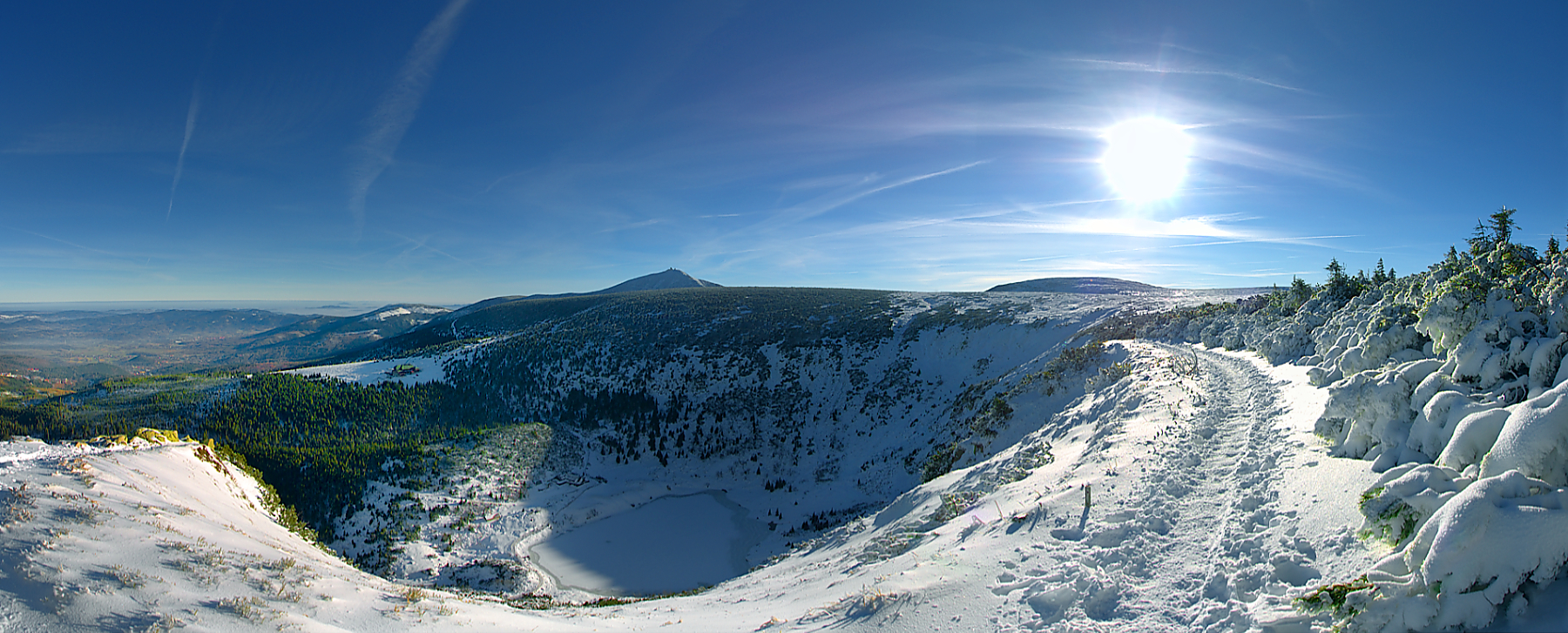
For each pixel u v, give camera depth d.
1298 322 23.70
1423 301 13.27
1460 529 4.97
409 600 9.73
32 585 7.00
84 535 8.55
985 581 7.98
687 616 10.34
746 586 14.63
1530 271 11.53
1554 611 4.61
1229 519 8.27
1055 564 7.97
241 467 18.72
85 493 10.16
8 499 8.95
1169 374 21.28
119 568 7.88
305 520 37.78
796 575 13.81
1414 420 8.32
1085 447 16.20
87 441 15.05
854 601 8.48
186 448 16.81
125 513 9.82
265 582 8.73
